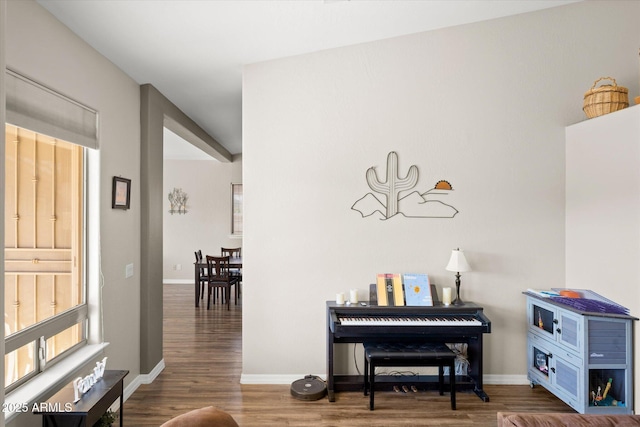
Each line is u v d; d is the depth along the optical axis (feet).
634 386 9.01
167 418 9.54
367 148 11.60
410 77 11.59
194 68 11.30
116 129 10.36
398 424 9.30
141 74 11.21
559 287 11.48
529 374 11.28
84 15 7.90
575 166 11.03
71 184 8.91
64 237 8.64
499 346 11.55
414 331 10.09
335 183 11.62
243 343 11.66
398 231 11.60
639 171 8.75
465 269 10.85
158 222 12.65
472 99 11.55
